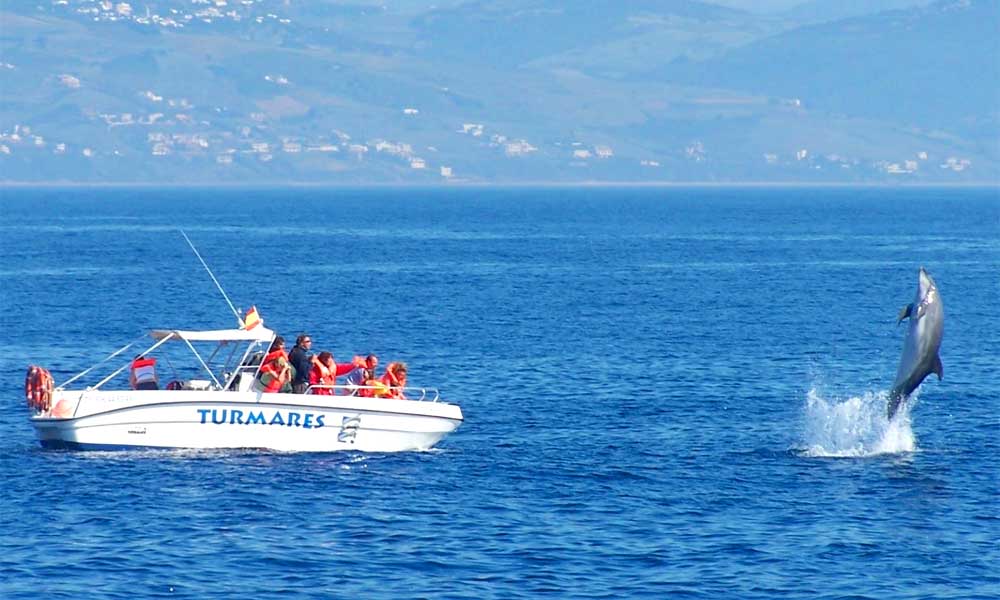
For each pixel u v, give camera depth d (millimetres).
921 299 103562
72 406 106688
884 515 93125
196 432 107312
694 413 132000
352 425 109188
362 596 76188
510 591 77188
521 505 95000
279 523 89375
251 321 111125
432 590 77188
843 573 80812
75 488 96625
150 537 86000
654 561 82688
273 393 107688
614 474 104625
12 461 104250
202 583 77938
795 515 92938
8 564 80625
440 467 105750
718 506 95250
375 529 88438
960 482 102688
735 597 76750
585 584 78500
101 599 75312
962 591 77875
